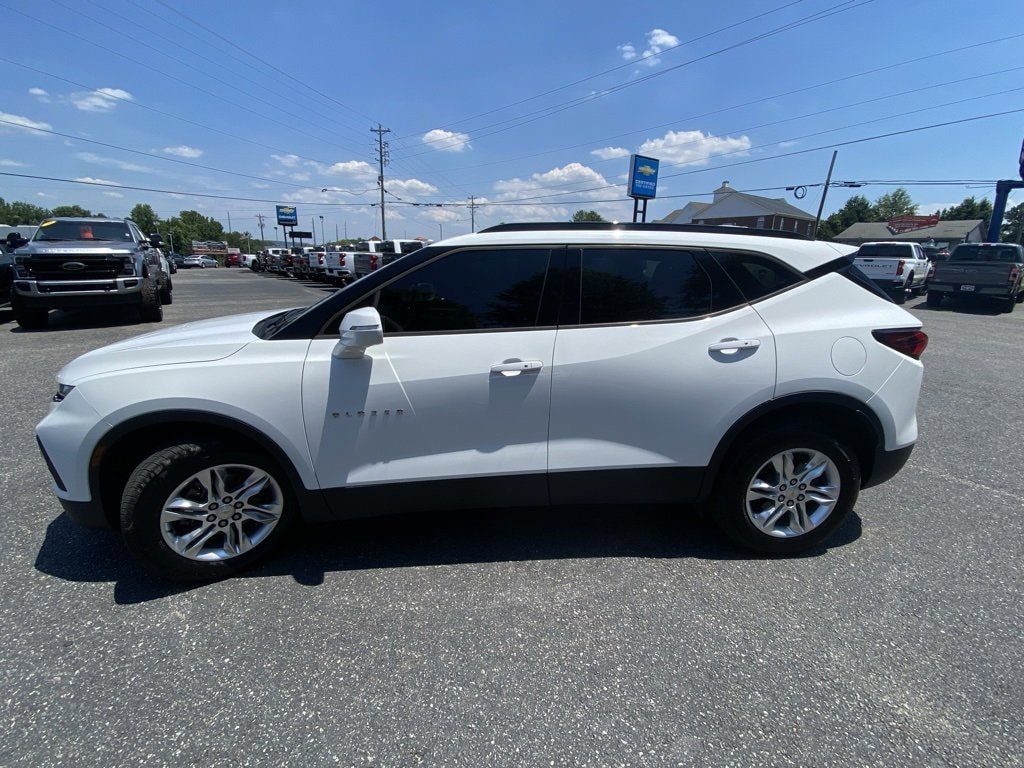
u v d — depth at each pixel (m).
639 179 26.81
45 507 3.26
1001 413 5.41
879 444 2.80
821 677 2.05
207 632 2.27
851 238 67.88
